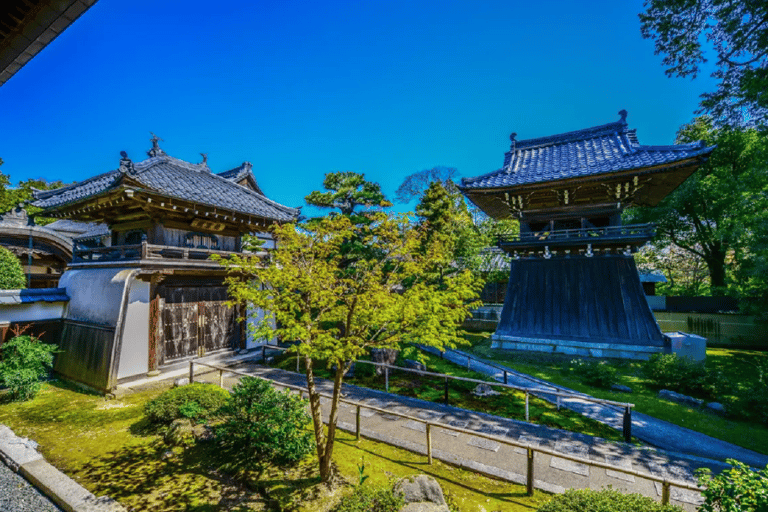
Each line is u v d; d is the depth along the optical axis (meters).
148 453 6.91
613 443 7.47
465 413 9.06
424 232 6.51
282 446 6.41
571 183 15.26
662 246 28.36
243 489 5.71
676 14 10.73
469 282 6.14
